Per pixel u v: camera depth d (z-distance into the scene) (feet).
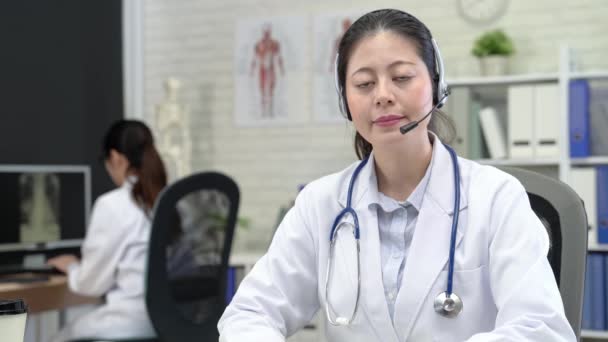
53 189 11.89
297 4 14.46
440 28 13.34
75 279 9.73
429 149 4.70
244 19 14.89
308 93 14.34
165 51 15.53
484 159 12.04
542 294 3.94
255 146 14.75
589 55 12.41
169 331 8.86
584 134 11.19
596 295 10.89
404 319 4.38
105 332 9.15
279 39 14.57
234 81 14.94
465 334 4.31
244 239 14.66
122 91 15.23
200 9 15.26
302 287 4.86
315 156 14.26
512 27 12.87
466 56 13.14
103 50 14.78
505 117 12.73
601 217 11.02
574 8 12.50
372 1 13.89
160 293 8.79
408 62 4.28
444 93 4.56
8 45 12.61
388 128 4.35
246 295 4.71
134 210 9.50
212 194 9.34
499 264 4.21
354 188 4.89
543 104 11.51
